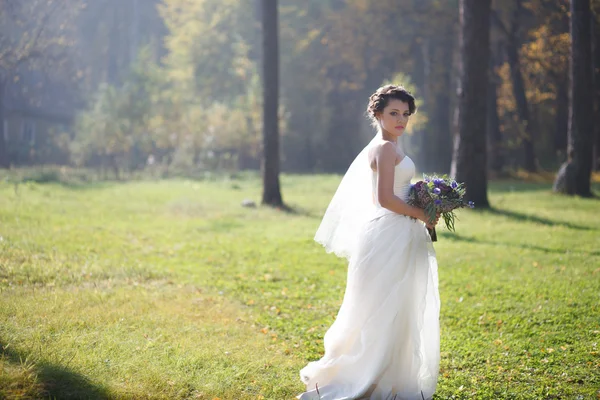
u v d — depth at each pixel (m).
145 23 49.03
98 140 26.14
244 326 5.75
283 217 14.25
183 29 38.88
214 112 30.23
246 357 4.78
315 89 38.28
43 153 36.72
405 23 33.66
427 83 34.41
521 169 32.69
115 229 11.10
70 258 8.10
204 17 38.41
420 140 36.19
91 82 42.19
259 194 19.02
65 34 24.14
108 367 4.26
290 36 36.62
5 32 20.41
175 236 10.98
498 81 33.41
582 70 18.56
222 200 16.95
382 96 4.05
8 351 4.29
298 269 8.60
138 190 18.86
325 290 7.45
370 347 3.90
